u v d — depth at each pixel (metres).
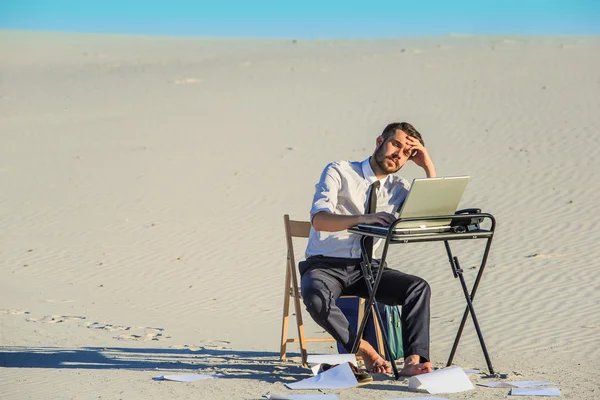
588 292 26.42
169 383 15.08
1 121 75.25
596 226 36.66
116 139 64.88
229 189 48.62
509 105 67.50
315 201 15.41
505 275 29.44
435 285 28.61
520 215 39.62
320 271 15.69
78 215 43.88
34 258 35.47
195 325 23.77
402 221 14.07
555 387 14.43
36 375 16.09
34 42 163.50
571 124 58.69
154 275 32.34
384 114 69.19
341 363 14.95
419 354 14.96
